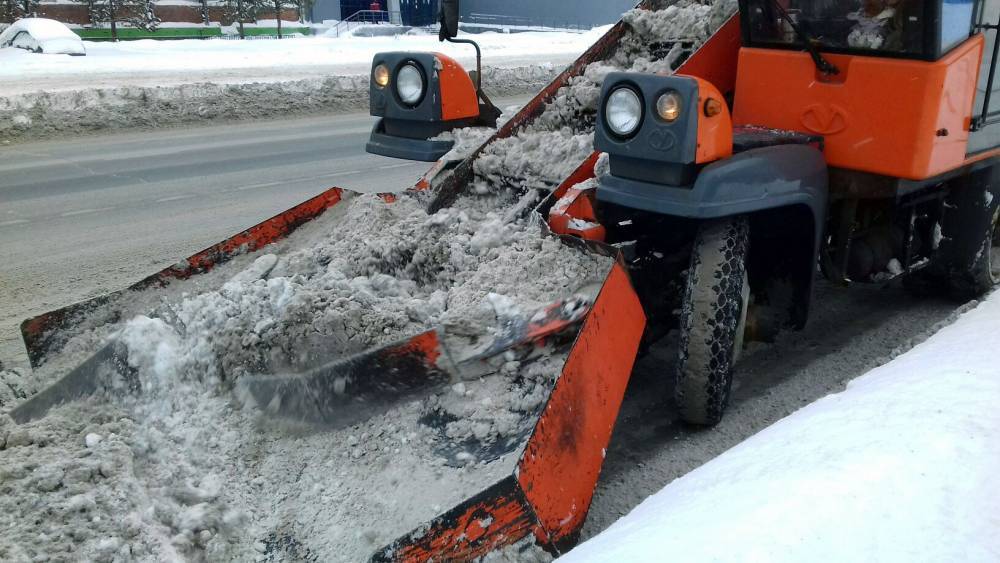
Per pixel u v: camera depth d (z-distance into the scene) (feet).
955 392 7.93
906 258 13.29
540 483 7.29
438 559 6.82
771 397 11.38
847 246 12.03
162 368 9.03
